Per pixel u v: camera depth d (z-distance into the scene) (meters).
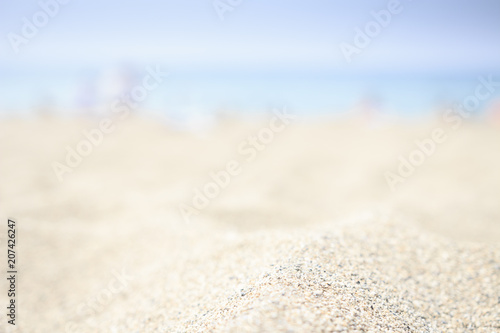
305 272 5.73
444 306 6.18
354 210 12.55
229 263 6.96
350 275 6.05
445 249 7.81
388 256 7.25
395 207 12.46
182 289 6.73
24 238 9.73
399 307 5.68
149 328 5.99
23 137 20.98
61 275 8.57
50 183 14.93
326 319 4.43
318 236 7.32
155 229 10.26
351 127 26.67
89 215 12.00
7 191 13.55
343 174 17.52
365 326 4.63
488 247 7.97
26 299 7.73
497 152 19.55
